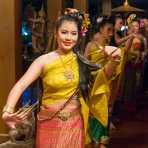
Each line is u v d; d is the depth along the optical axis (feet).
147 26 26.40
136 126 25.16
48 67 11.02
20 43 19.01
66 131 11.13
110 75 12.16
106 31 18.76
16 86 10.87
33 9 24.07
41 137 11.30
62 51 11.19
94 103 12.58
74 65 11.24
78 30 11.33
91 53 15.26
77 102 11.27
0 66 18.49
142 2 40.40
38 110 11.50
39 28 23.85
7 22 18.31
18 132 14.39
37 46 23.34
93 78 11.74
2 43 18.40
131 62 27.89
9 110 10.59
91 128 15.76
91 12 34.37
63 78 10.99
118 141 21.80
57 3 24.98
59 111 11.10
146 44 30.25
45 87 11.19
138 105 31.83
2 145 15.25
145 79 36.73
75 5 27.50
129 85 28.53
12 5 18.26
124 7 25.09
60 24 11.10
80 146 11.32
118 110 26.30
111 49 12.47
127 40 17.13
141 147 20.85
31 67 11.06
